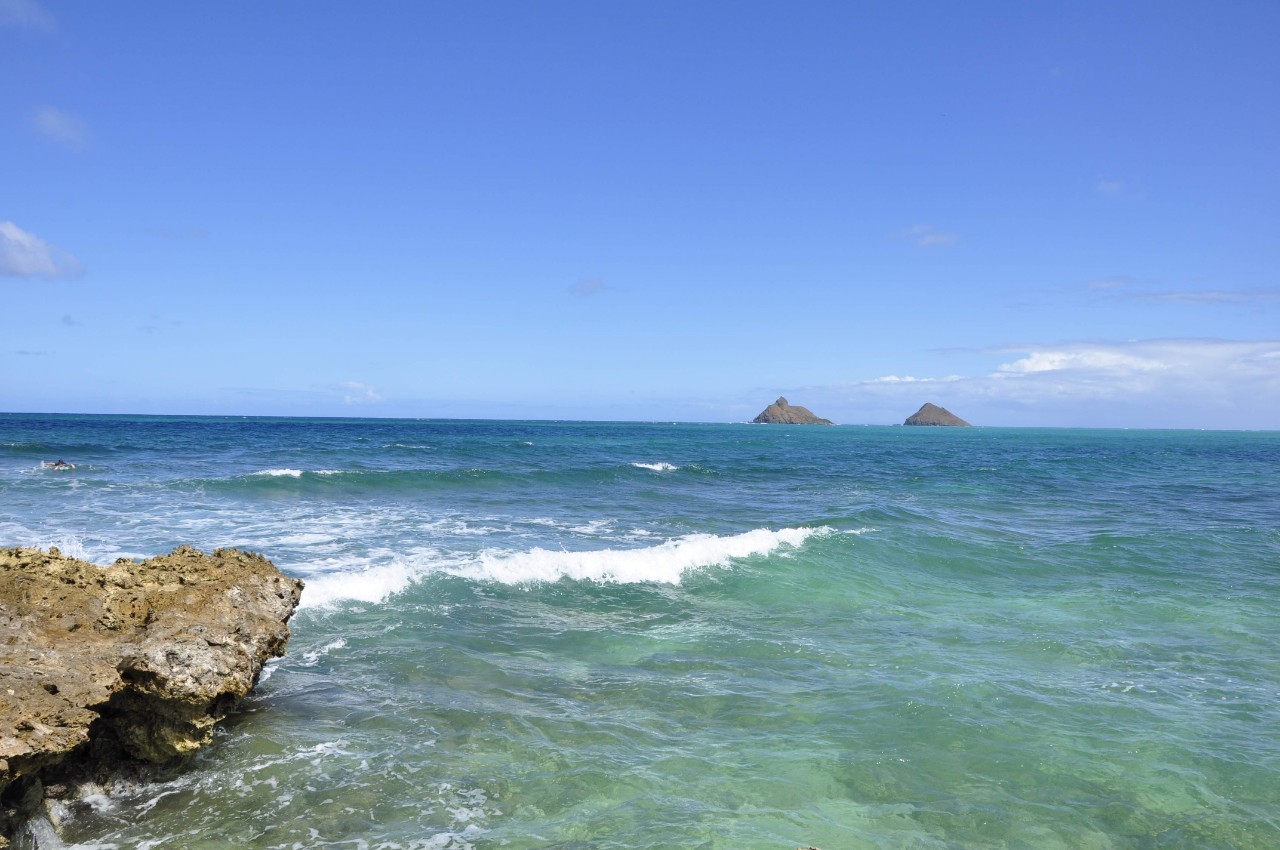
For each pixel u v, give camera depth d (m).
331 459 41.41
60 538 16.33
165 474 29.73
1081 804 7.28
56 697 6.39
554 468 38.44
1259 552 20.61
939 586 16.16
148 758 7.36
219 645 7.77
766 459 59.72
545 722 8.74
